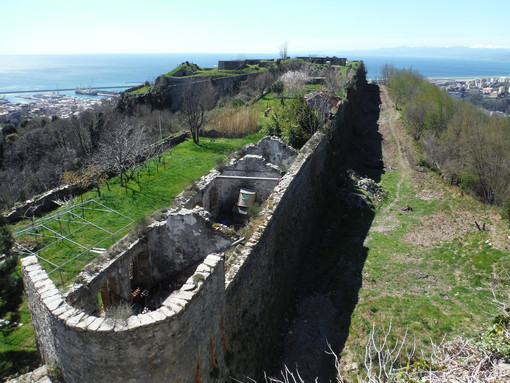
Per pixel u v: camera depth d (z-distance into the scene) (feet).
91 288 33.88
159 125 133.08
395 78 248.93
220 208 64.18
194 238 42.34
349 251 70.95
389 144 147.84
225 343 34.32
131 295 41.34
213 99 160.97
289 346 48.24
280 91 172.76
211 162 103.81
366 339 47.98
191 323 27.40
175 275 43.91
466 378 22.43
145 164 96.99
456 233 76.33
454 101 184.34
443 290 58.03
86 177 82.89
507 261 62.03
